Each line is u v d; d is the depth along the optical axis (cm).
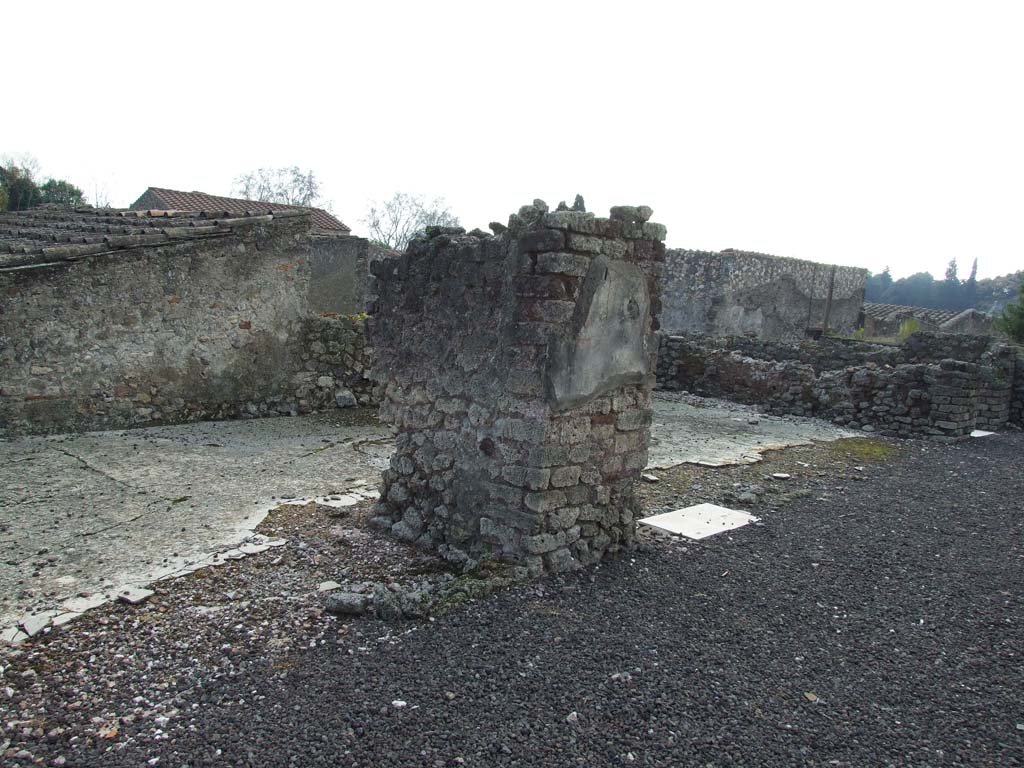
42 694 302
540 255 419
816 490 734
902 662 369
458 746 275
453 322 482
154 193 1989
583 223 423
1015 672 364
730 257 2083
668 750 281
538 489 430
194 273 884
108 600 388
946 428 1076
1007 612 441
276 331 976
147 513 538
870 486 763
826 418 1220
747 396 1370
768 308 2245
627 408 481
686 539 549
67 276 776
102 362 815
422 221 3831
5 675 313
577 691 318
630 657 353
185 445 769
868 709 321
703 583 459
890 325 2767
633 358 470
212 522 524
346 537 502
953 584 486
